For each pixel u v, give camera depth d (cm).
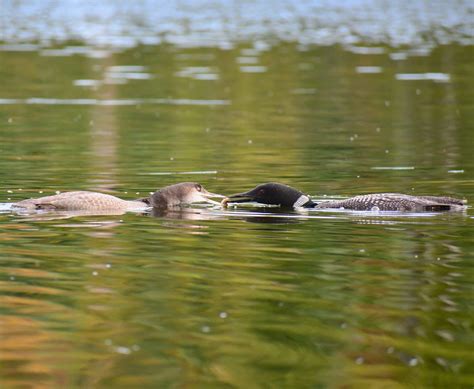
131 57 4538
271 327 972
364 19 6700
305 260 1227
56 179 1877
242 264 1204
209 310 1024
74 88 3581
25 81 3753
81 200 1544
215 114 3003
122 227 1416
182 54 4662
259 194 1605
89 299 1058
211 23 6444
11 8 7700
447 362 884
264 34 5659
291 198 1598
